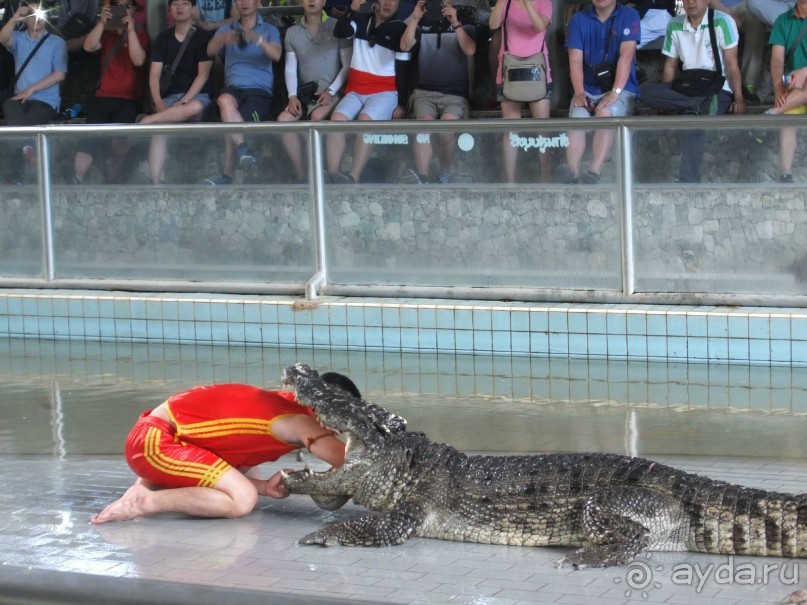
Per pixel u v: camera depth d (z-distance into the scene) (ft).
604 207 30.58
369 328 31.96
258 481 17.89
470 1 40.50
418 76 40.16
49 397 27.43
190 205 34.45
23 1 43.91
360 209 32.91
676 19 36.17
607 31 36.11
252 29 40.04
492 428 23.54
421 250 32.58
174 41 41.01
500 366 29.71
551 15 37.19
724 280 29.81
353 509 17.93
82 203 35.45
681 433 22.62
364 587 14.08
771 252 29.27
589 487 15.29
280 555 15.48
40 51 42.52
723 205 29.53
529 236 31.45
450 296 32.30
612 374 28.37
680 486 15.07
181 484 17.29
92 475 20.34
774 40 35.06
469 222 31.96
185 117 40.52
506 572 14.53
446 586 14.06
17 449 22.58
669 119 29.43
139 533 16.67
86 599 4.00
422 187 32.17
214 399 17.37
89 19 45.42
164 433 17.22
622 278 30.71
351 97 39.52
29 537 16.53
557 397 26.20
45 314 35.29
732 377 27.53
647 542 14.67
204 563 15.20
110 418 25.13
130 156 34.76
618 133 29.96
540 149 30.89
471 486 15.83
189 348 33.30
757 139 28.89
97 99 43.65
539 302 31.45
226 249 34.40
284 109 42.34
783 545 14.57
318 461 20.83
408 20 38.63
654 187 30.04
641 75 41.63
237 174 33.81
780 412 24.03
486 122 31.09
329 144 32.78
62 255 35.94
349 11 39.27
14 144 35.60
